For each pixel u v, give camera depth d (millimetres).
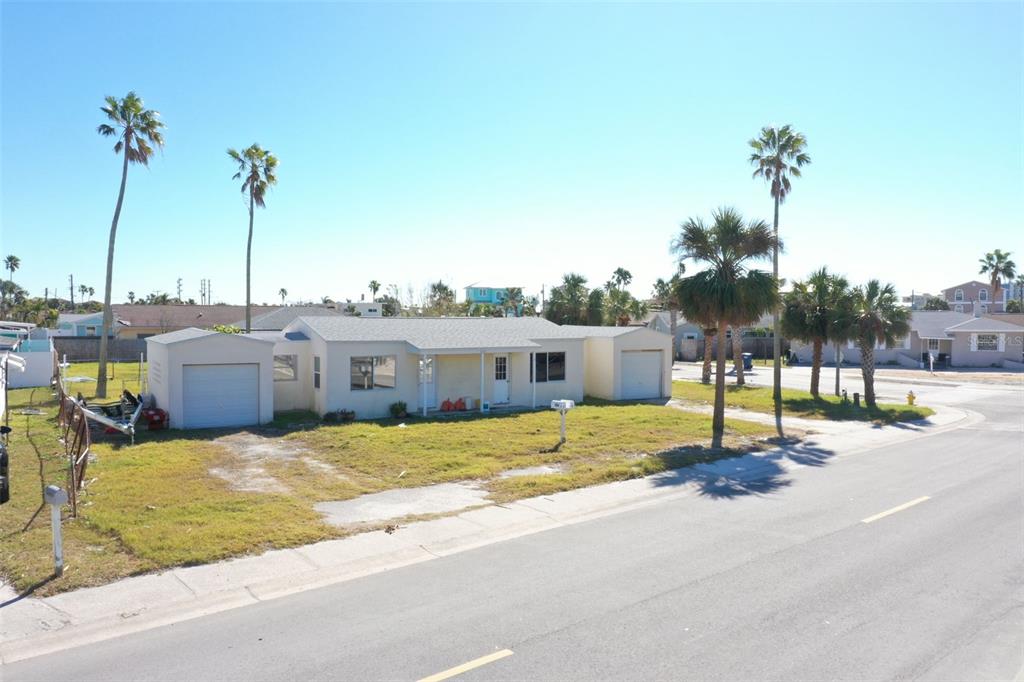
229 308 63688
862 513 11562
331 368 22219
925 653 6281
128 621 7219
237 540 9648
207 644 6625
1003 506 11945
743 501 12570
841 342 28625
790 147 28688
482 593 7914
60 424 19641
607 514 11695
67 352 49531
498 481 13922
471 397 25391
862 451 18375
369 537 10156
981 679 5801
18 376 31844
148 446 17188
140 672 6051
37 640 6754
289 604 7668
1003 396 32781
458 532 10477
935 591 7836
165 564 8750
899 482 14180
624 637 6660
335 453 16562
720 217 19953
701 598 7668
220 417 20812
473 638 6680
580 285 49344
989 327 51031
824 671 5945
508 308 62594
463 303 70125
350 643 6602
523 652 6359
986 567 8664
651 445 18156
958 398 31969
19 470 14039
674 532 10461
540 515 11516
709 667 6031
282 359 23984
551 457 16375
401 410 22984
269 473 14445
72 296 106125
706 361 38000
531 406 26047
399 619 7180
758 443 18984
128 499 11766
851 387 36656
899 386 37781
